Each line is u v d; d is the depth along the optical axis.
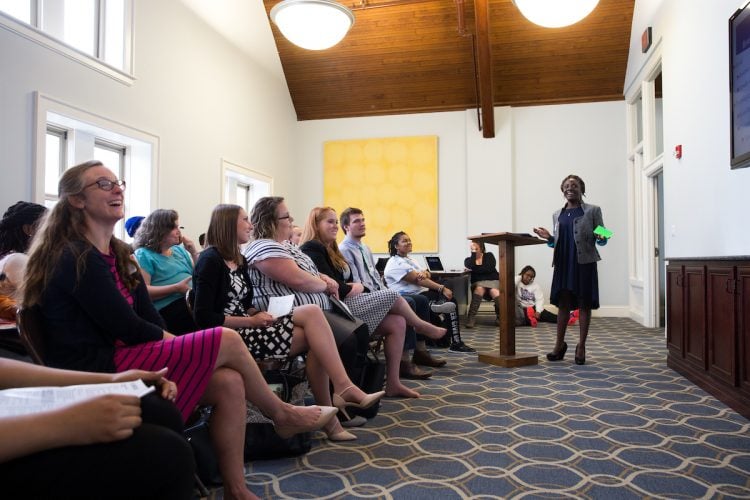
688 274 3.47
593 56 7.32
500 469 2.00
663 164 5.34
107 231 1.57
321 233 3.18
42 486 0.79
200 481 1.75
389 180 8.27
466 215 8.05
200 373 1.48
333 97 8.27
